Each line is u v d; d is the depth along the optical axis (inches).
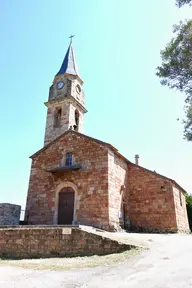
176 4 389.4
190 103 486.3
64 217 684.1
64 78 1150.3
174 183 765.3
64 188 721.0
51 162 777.6
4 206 660.7
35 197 753.0
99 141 711.1
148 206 749.9
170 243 420.5
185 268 255.4
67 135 789.2
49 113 1084.5
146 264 288.5
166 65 427.5
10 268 325.7
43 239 457.1
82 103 1171.9
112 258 344.5
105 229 604.1
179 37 414.9
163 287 205.8
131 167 821.9
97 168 683.4
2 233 495.8
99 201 641.6
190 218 1069.1
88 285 229.8
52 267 321.7
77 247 424.8
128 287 213.5
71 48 1310.3
